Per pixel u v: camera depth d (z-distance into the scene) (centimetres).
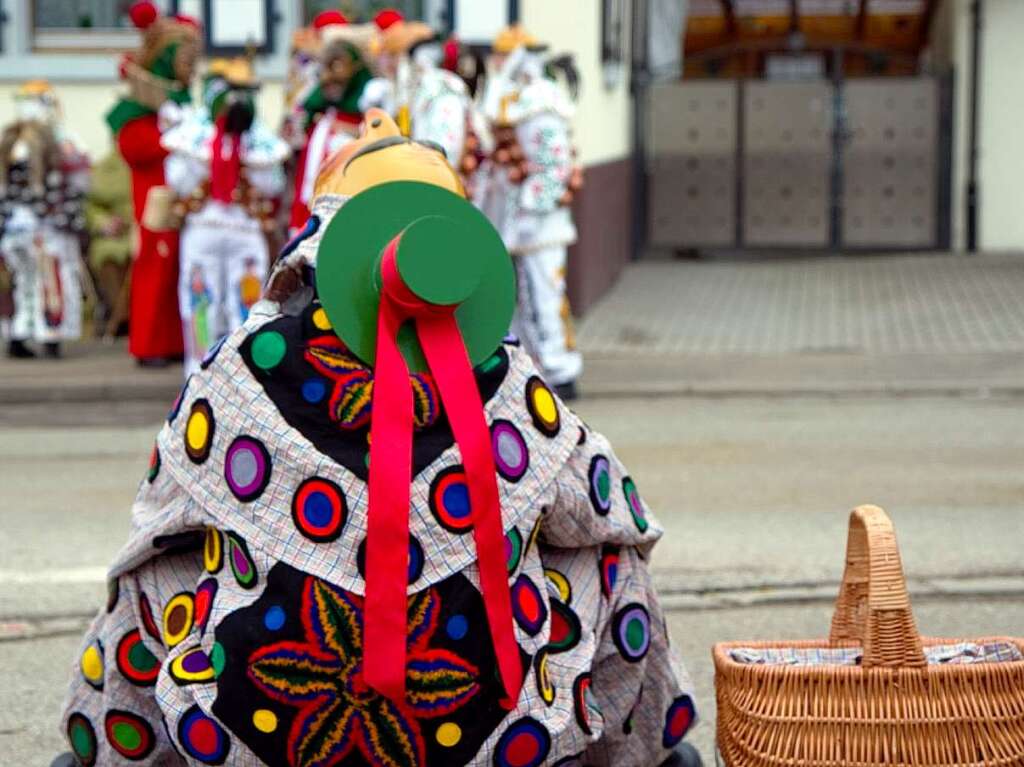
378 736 308
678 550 712
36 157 1306
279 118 1517
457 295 306
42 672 564
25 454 983
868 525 326
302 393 311
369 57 1125
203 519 318
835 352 1324
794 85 1964
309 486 308
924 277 1742
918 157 1952
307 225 332
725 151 1983
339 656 307
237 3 1502
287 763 309
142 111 1247
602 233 1644
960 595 636
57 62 1502
